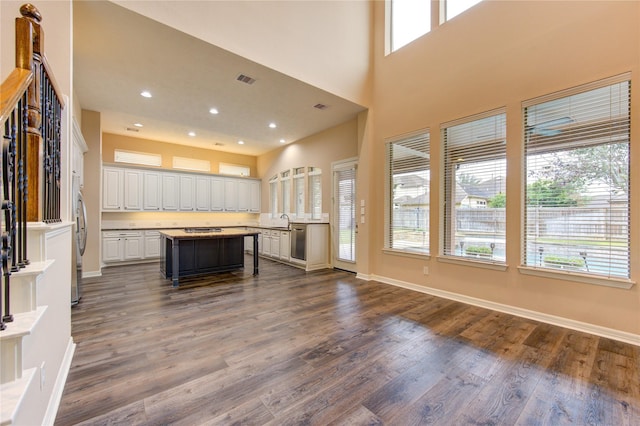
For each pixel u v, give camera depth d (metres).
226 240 5.40
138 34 2.92
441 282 3.91
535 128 3.12
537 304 3.06
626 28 2.56
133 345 2.42
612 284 2.62
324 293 4.04
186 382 1.91
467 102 3.65
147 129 6.08
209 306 3.45
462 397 1.77
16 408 0.93
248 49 3.39
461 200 3.77
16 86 1.10
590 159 2.77
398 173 4.56
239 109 4.89
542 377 1.99
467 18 3.66
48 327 1.53
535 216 3.12
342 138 5.66
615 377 1.99
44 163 1.54
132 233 6.22
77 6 2.53
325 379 1.95
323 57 4.18
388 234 4.68
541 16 3.05
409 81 4.33
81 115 4.82
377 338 2.59
